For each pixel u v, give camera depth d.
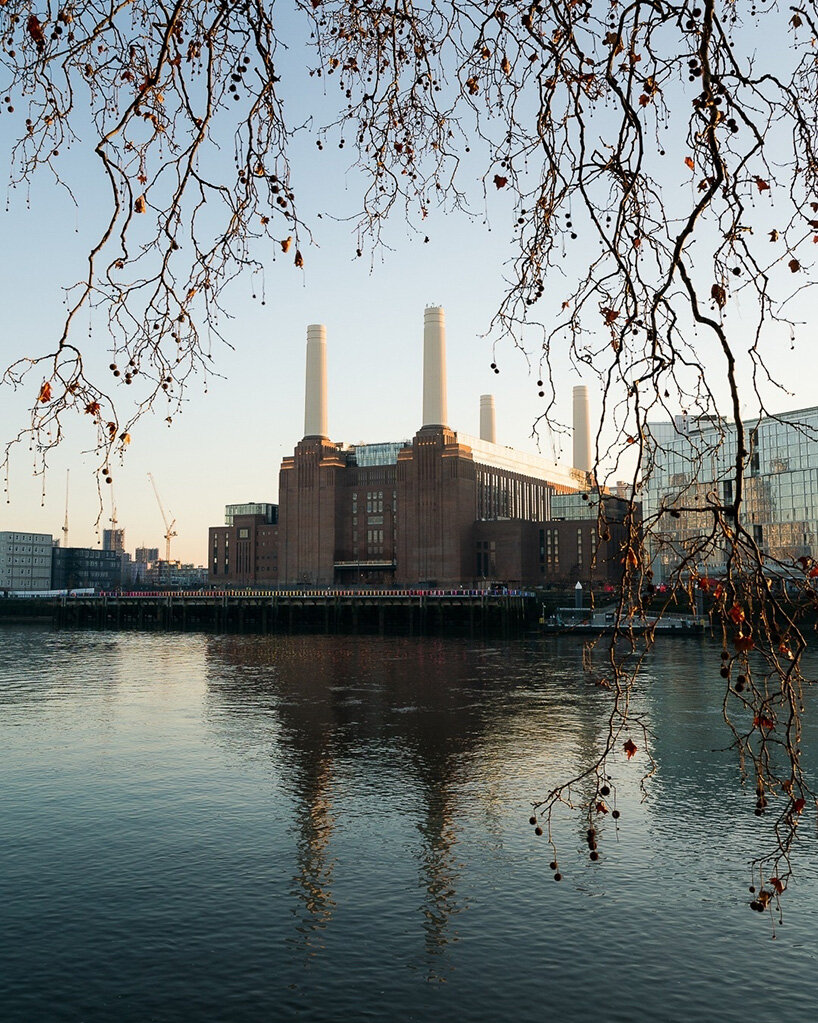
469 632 136.88
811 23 3.56
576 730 45.62
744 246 3.42
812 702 49.50
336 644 113.44
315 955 19.69
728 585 3.35
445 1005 17.44
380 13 4.09
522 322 3.75
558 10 3.67
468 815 30.39
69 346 3.37
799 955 19.31
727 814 29.36
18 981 18.44
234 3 3.86
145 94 3.49
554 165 3.73
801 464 121.88
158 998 17.75
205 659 90.69
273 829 28.92
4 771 37.31
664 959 19.27
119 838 27.94
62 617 169.62
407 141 4.17
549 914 21.77
